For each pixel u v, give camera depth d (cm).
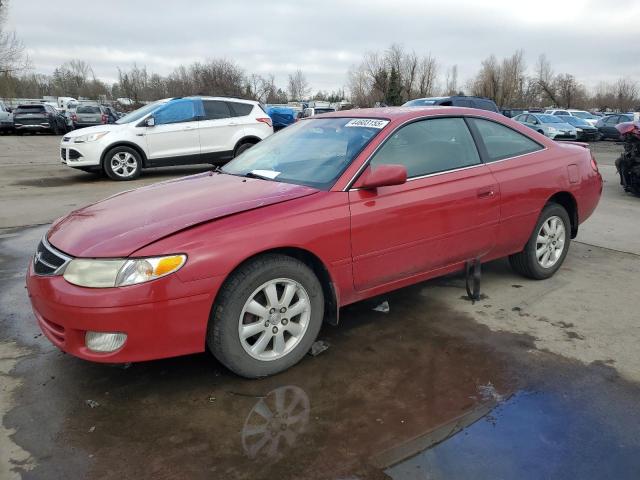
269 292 301
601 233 652
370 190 338
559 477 229
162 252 270
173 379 310
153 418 273
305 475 232
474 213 390
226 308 287
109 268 267
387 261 350
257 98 4528
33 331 375
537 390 296
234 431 262
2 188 1002
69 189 997
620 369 319
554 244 471
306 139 401
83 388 301
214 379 310
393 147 361
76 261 274
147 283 266
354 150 353
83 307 265
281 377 311
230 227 288
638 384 302
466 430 261
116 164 1103
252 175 379
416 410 278
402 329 374
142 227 290
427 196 362
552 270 474
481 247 407
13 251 573
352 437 257
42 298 281
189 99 1158
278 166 379
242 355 296
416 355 337
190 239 277
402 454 244
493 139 427
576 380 306
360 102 5334
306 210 311
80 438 257
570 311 404
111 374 316
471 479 228
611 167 1397
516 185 418
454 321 387
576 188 470
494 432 259
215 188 353
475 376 311
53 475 232
